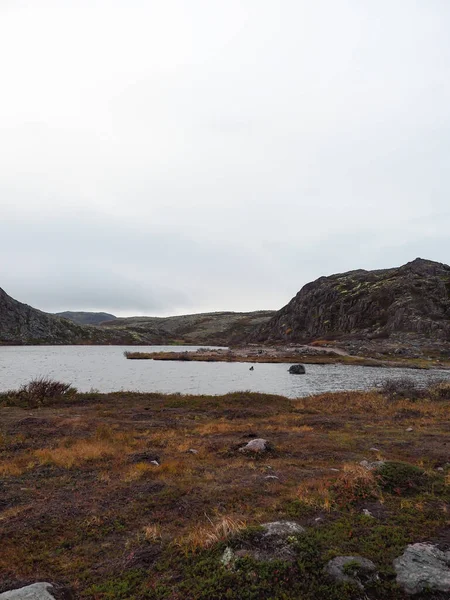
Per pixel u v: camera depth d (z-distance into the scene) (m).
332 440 13.48
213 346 140.00
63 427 15.54
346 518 6.50
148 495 7.91
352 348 80.06
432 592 4.55
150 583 4.82
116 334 161.25
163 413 19.95
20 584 4.85
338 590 4.59
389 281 111.44
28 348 110.62
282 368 55.69
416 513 6.75
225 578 4.76
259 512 6.88
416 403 23.72
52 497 7.90
